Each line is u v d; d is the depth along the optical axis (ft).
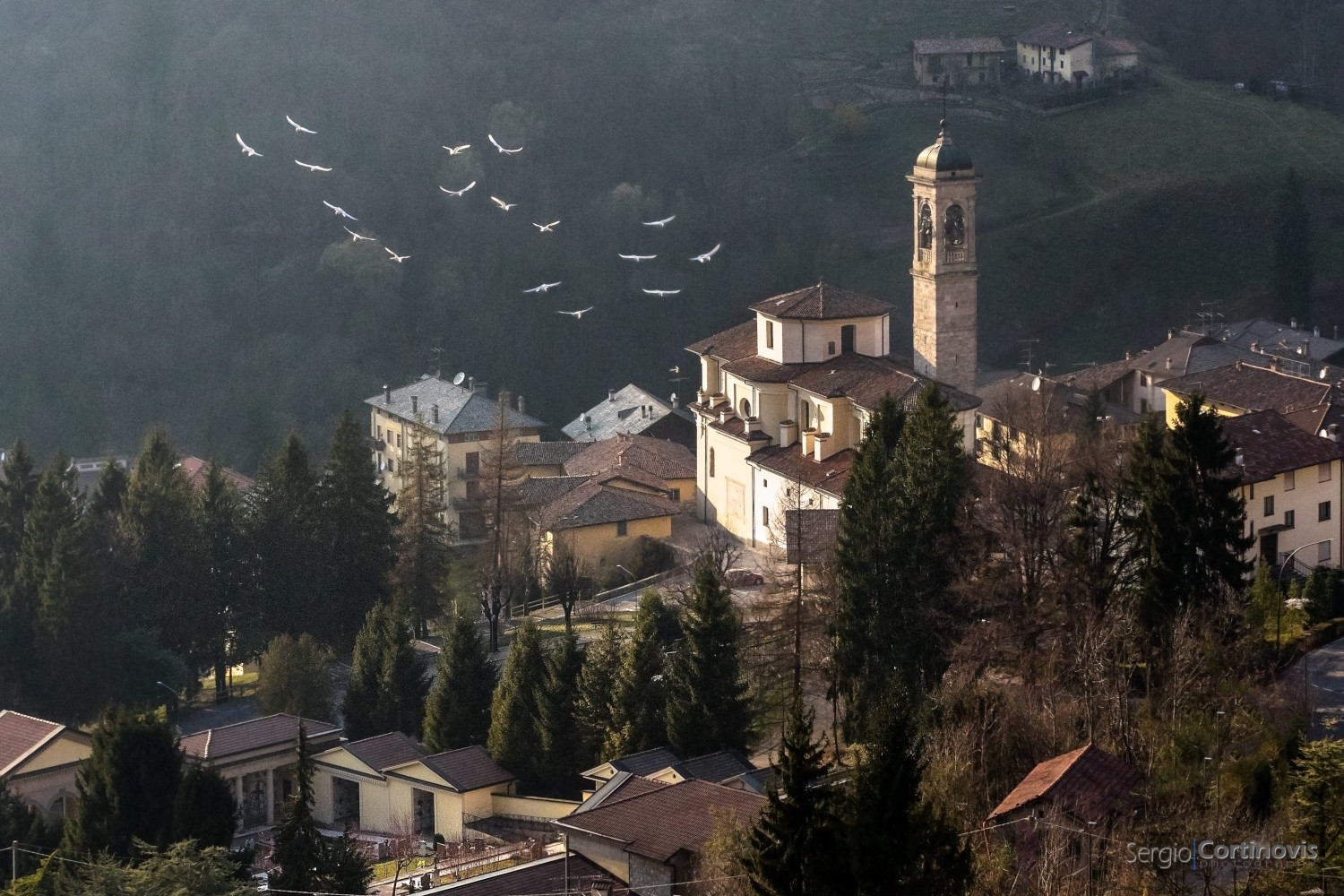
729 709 570.05
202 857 433.07
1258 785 417.49
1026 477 589.32
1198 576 536.42
